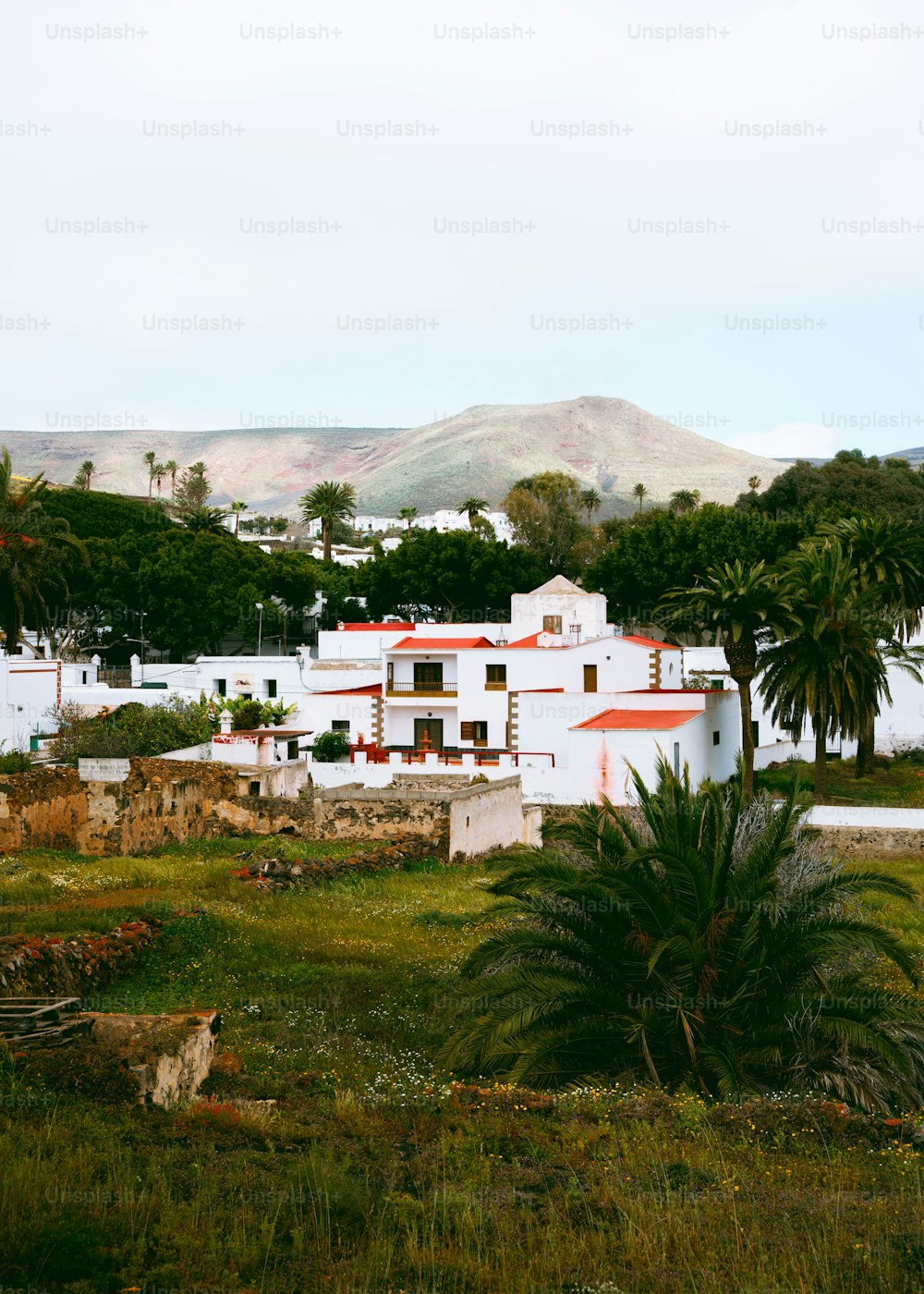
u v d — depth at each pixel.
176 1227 10.70
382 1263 10.52
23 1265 9.77
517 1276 10.45
